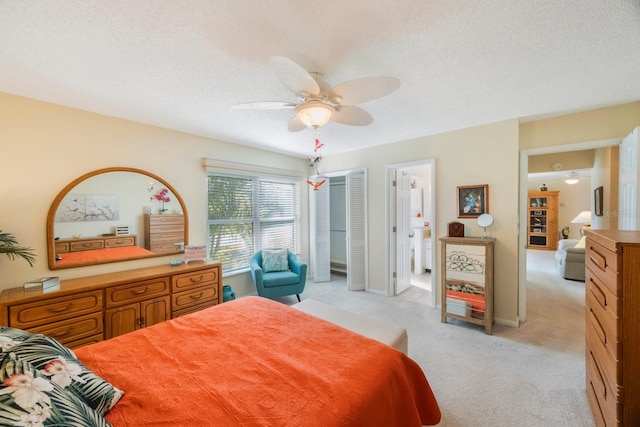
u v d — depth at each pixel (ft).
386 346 4.60
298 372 3.78
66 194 7.68
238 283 12.51
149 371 3.93
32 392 2.43
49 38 4.66
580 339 8.32
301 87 4.85
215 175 11.80
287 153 14.39
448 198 10.76
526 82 6.52
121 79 6.18
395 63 5.57
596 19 4.27
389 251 12.90
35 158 7.23
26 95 7.00
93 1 3.82
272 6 3.94
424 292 13.53
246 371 3.88
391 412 3.57
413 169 17.25
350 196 13.84
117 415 3.10
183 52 5.14
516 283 9.27
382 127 10.09
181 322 5.59
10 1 3.75
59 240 7.55
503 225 9.49
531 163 16.80
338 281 15.96
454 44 4.94
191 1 3.83
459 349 7.80
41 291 6.46
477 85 6.65
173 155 10.05
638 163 6.66
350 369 3.84
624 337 3.59
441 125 9.90
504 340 8.32
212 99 7.31
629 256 3.57
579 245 16.28
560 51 5.19
